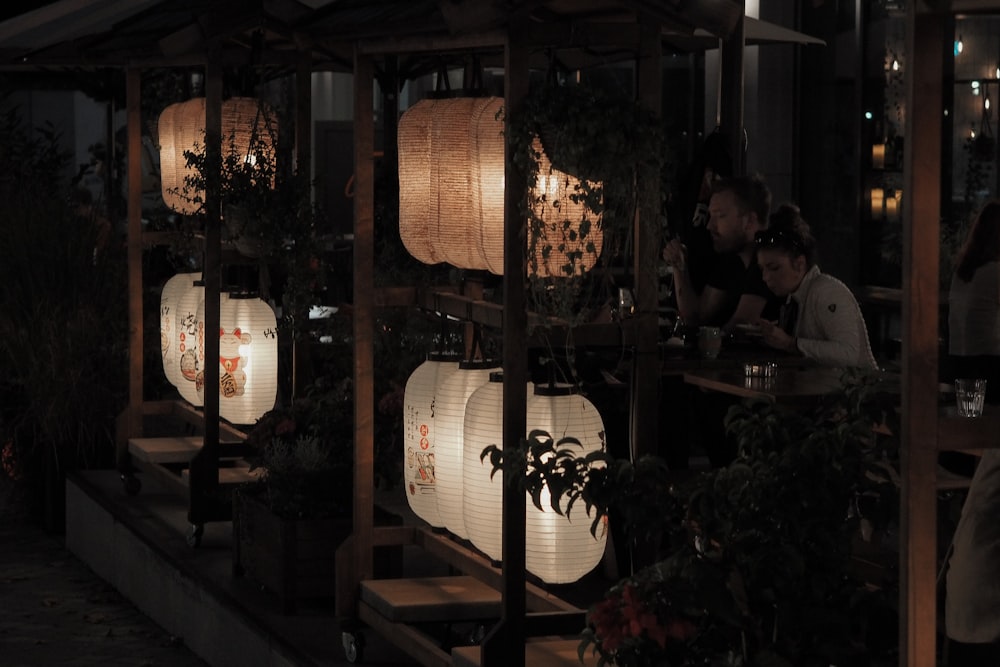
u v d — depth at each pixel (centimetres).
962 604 369
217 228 741
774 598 372
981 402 452
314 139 1501
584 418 460
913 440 304
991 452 368
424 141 522
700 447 866
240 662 627
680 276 664
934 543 306
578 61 766
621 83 1243
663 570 380
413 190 527
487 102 488
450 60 580
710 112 1173
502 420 466
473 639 537
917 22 297
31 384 926
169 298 830
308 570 610
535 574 467
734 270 657
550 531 458
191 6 791
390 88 735
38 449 949
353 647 552
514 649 456
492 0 439
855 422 374
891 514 370
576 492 397
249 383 746
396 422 662
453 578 557
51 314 939
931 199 300
